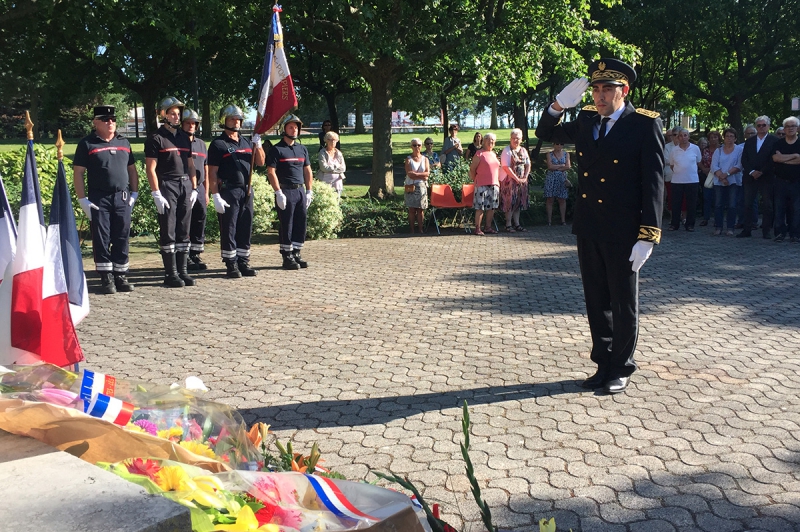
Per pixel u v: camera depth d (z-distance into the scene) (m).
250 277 9.80
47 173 11.51
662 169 4.99
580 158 5.26
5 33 18.55
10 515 1.48
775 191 12.42
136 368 5.91
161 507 1.51
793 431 4.53
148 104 23.62
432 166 16.61
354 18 16.98
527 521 3.51
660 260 10.73
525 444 4.39
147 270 10.28
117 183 8.65
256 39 20.66
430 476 3.98
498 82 18.86
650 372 5.70
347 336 6.84
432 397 5.21
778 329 6.92
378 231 14.08
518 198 14.44
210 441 2.14
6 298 3.33
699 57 28.42
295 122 10.17
